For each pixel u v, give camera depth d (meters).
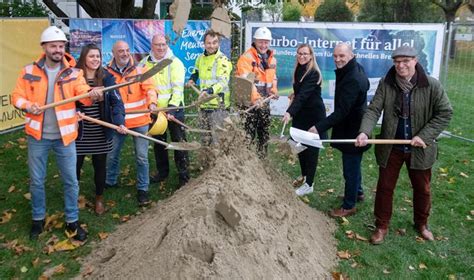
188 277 3.29
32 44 8.68
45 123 4.40
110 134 5.12
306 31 9.07
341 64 4.92
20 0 15.90
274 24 9.12
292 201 4.81
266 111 5.81
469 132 9.11
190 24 8.91
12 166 6.77
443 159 7.45
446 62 8.84
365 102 5.06
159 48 5.50
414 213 4.95
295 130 4.88
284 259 3.73
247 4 15.41
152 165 6.91
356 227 5.10
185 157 5.94
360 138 4.54
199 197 3.83
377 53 8.96
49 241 4.62
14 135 8.28
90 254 4.42
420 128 4.50
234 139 4.52
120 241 4.43
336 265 4.32
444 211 5.54
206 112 5.66
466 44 9.37
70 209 4.68
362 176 6.68
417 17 24.58
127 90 5.34
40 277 4.05
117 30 8.50
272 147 5.82
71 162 4.58
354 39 8.97
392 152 4.66
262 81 5.86
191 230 3.51
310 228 4.61
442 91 4.36
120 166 6.86
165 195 5.83
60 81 4.32
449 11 23.69
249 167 4.43
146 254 3.64
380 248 4.67
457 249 4.70
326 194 6.01
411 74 4.38
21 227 4.91
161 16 20.94
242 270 3.40
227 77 5.70
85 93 4.32
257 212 3.95
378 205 4.79
